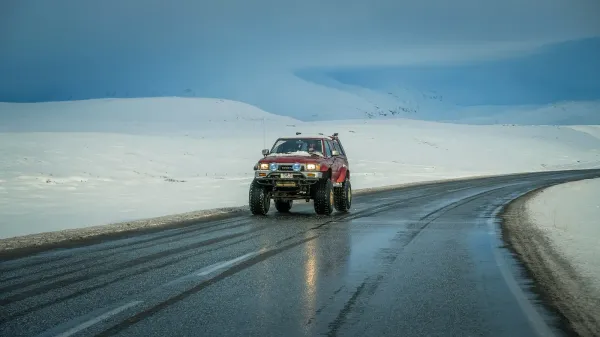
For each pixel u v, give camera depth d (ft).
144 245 36.60
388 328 17.81
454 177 159.43
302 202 75.46
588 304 20.94
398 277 26.00
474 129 380.37
